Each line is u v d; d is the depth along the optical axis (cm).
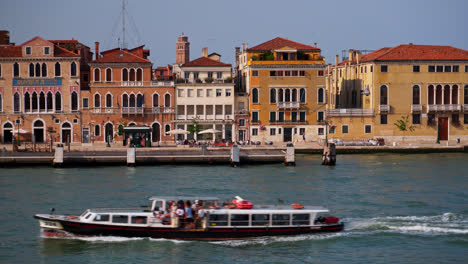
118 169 7600
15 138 9431
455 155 9188
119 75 9988
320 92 10356
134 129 9025
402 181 6612
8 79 9850
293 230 4403
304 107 10338
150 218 4309
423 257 4062
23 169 7588
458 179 6750
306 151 9381
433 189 6141
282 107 10244
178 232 4297
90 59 11319
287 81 10306
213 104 10200
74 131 9962
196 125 9950
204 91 10175
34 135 9931
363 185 6350
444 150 9550
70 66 9919
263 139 10306
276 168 7706
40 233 4453
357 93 10981
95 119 9988
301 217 4419
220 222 4322
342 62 11938
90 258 4003
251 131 10275
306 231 4422
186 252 4122
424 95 10419
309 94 10325
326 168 7675
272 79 10288
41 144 9569
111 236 4306
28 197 5622
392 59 10319
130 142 9200
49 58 9862
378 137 10344
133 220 4309
